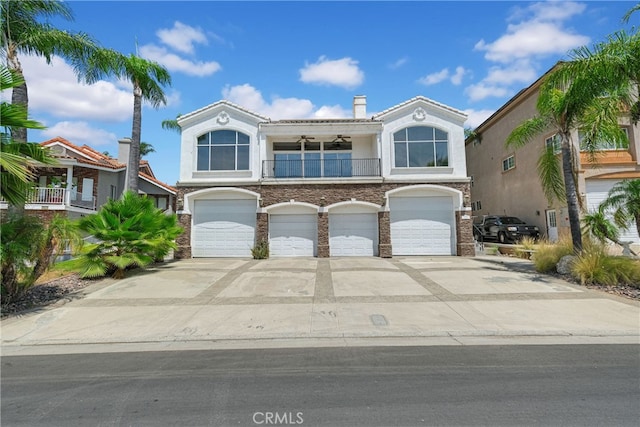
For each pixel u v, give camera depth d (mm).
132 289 10750
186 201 19297
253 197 19359
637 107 10539
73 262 12039
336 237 19219
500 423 3533
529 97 21828
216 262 16625
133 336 6852
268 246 18875
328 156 21172
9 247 8492
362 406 3934
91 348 6297
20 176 7625
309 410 3861
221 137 19953
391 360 5422
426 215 19266
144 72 16797
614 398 4059
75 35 13203
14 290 9141
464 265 14664
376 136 19922
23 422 3703
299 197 19078
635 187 12477
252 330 7117
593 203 18469
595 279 10508
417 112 19625
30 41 12109
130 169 16859
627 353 5613
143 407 3996
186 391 4402
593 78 10625
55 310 8586
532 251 16094
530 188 22047
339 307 8633
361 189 19062
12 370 5223
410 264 15234
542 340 6359
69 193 21234
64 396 4312
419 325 7254
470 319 7594
